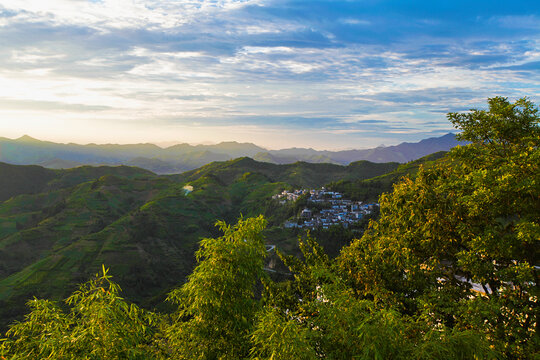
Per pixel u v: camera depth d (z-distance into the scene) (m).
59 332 6.63
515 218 12.34
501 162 12.79
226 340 9.23
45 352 6.31
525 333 10.07
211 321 9.26
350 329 6.66
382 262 13.70
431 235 13.48
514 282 10.78
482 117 14.09
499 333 9.98
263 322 6.98
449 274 13.71
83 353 6.27
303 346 6.13
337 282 9.41
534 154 10.16
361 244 15.85
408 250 13.23
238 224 10.28
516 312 10.37
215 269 9.07
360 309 7.21
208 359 8.83
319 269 10.33
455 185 13.00
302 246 17.34
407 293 13.14
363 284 13.95
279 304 13.39
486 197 11.06
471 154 13.84
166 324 9.12
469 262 11.34
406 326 7.50
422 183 14.27
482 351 6.28
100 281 7.20
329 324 7.14
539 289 10.44
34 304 7.11
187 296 9.53
